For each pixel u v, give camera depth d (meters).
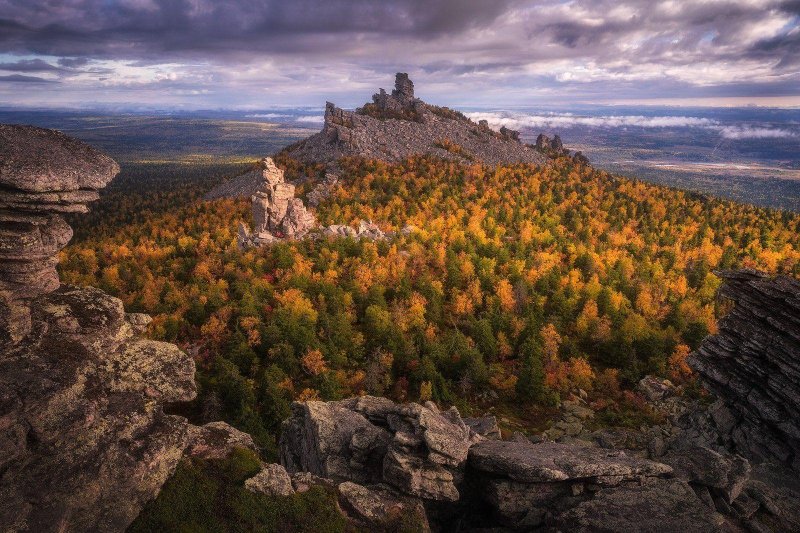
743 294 44.28
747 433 42.84
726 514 27.73
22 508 17.72
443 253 129.38
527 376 74.56
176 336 90.56
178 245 149.25
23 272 21.28
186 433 24.17
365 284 108.50
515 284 112.75
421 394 75.50
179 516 22.08
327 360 82.12
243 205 191.62
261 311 96.75
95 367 22.00
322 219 160.12
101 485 19.91
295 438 36.44
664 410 70.19
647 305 104.81
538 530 26.08
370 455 29.66
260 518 23.33
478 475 29.11
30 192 20.17
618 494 26.03
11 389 18.38
